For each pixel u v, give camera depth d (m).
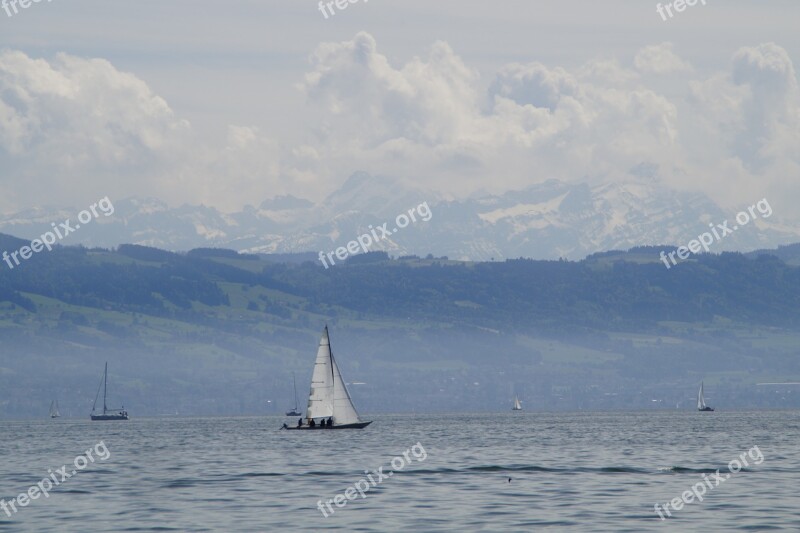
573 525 146.88
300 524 150.12
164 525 150.62
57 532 145.88
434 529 144.25
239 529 146.50
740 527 144.62
